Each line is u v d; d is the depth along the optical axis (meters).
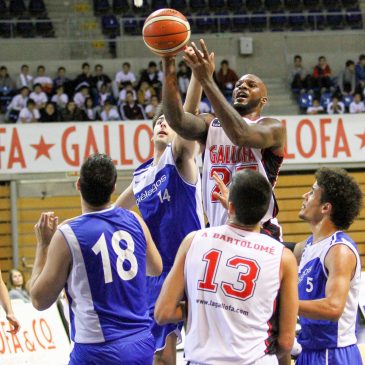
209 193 6.84
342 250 6.15
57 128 21.77
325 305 5.87
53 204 23.14
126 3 29.50
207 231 5.38
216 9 29.83
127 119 23.42
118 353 5.98
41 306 6.05
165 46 6.32
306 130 22.33
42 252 6.24
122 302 6.08
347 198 6.34
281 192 23.56
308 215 6.48
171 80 6.41
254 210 5.29
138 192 7.81
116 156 21.83
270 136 6.52
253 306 5.19
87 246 5.97
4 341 13.18
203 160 6.96
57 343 13.47
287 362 6.43
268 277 5.22
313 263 6.31
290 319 5.26
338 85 27.05
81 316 6.02
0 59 27.38
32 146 21.67
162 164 7.65
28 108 23.58
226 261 5.24
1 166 21.58
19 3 28.61
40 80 25.27
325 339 6.35
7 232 22.88
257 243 5.30
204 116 6.89
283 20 29.48
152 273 6.52
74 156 21.75
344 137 22.45
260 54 28.80
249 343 5.16
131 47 28.03
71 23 28.52
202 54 6.16
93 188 6.06
